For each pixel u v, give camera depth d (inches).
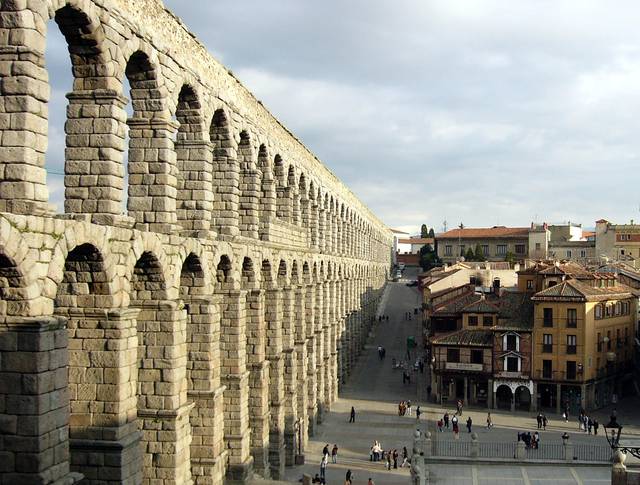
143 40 1202.0
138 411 1248.8
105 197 1083.3
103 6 1064.8
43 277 872.9
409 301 7623.0
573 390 3499.0
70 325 1068.5
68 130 1088.2
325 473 2416.3
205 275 1469.0
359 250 5236.2
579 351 3469.5
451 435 3006.9
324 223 3346.5
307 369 2874.0
